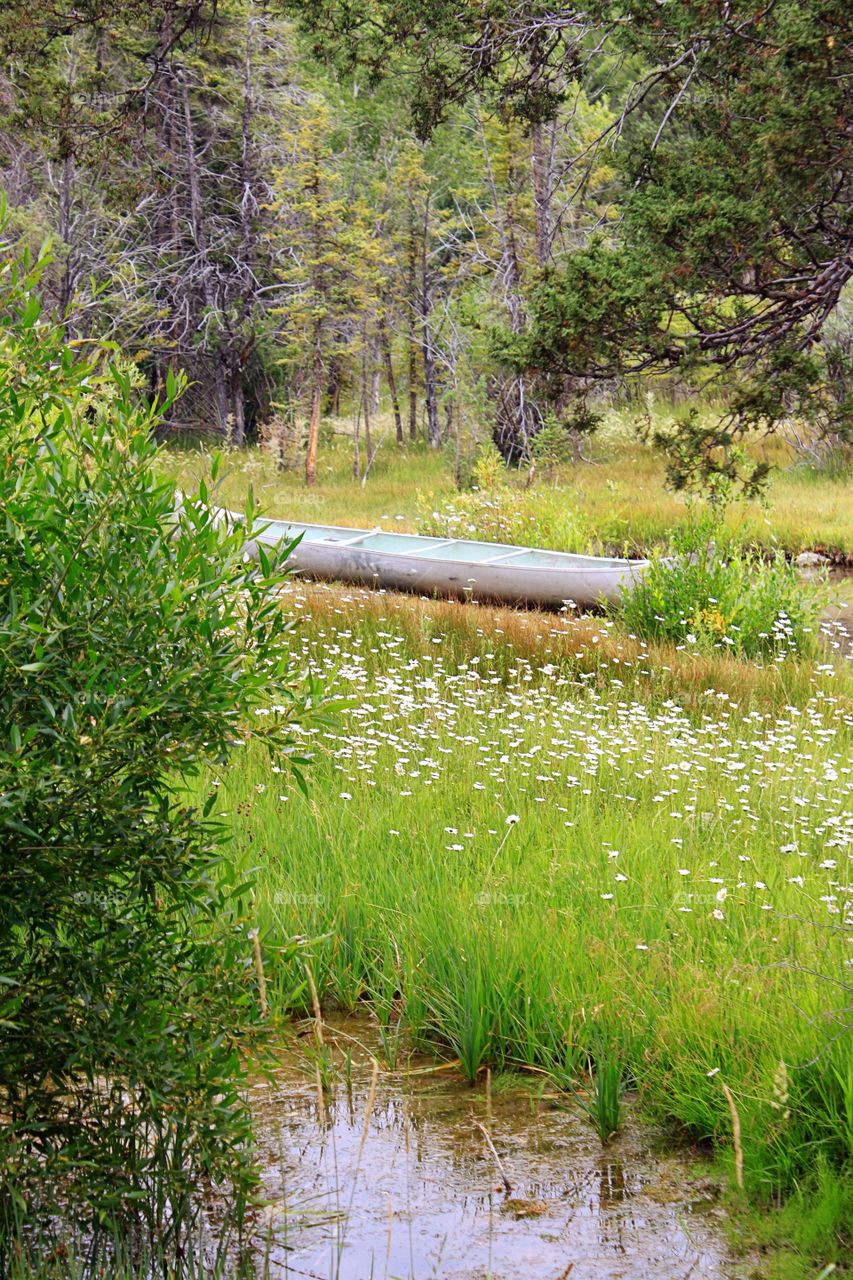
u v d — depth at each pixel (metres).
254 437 36.69
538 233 24.75
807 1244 3.40
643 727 8.74
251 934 3.35
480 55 13.55
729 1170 3.75
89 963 3.16
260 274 33.41
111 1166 3.20
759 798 7.20
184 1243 3.35
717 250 8.91
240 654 3.29
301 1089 4.38
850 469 24.67
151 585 3.20
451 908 5.19
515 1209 3.63
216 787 6.49
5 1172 3.10
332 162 34.06
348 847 5.88
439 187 35.88
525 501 18.47
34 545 3.24
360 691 8.99
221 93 32.97
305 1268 3.28
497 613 12.32
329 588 13.98
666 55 11.61
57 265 25.75
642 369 9.46
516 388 26.08
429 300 33.28
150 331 31.81
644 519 20.38
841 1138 3.71
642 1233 3.50
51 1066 3.16
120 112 17.84
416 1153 3.95
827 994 4.25
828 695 10.42
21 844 3.03
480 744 7.98
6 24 16.02
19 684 3.06
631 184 10.23
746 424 9.67
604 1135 4.04
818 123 8.42
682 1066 4.13
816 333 9.16
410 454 32.81
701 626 12.17
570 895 5.40
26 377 3.37
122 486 3.25
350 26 14.85
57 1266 3.00
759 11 9.34
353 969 5.03
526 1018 4.54
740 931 5.04
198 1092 3.25
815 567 18.05
